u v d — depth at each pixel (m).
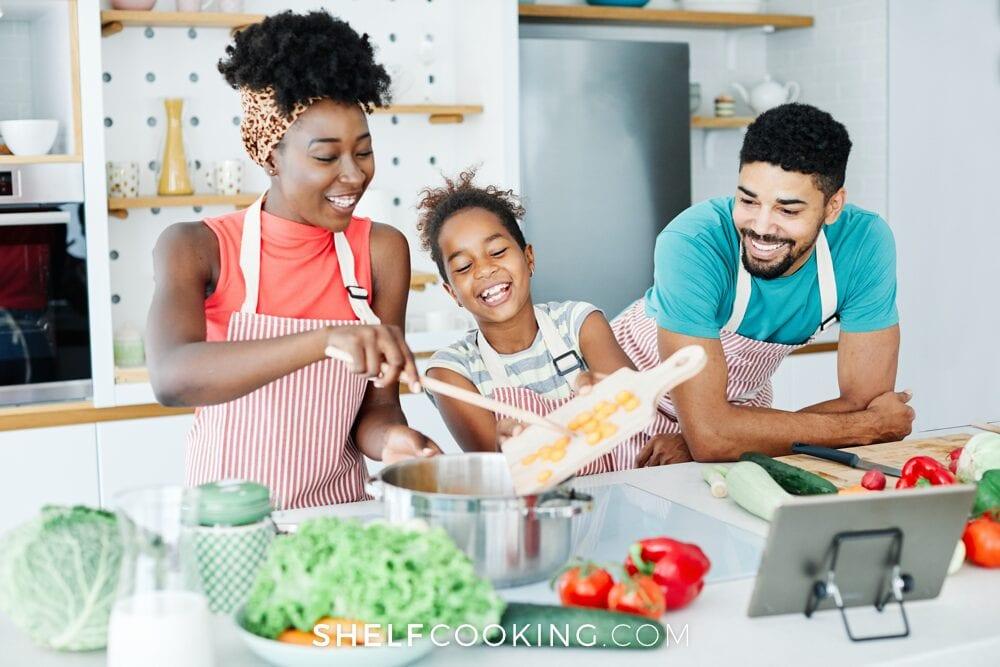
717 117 4.31
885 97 4.21
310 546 1.04
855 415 2.03
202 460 1.74
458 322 3.59
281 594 1.02
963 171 4.02
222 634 1.13
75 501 3.01
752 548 1.37
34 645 1.10
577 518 1.49
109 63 3.40
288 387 1.69
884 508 1.13
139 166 3.46
